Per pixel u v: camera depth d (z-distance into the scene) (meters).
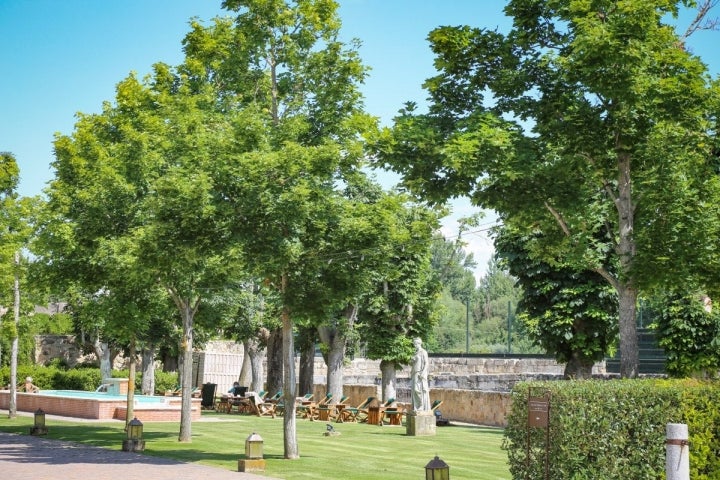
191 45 23.59
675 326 31.19
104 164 23.77
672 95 15.48
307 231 19.36
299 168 18.67
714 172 17.22
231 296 28.20
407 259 38.94
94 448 21.81
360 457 20.61
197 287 23.56
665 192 16.55
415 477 16.78
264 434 27.12
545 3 17.41
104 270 23.91
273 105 21.72
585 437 12.64
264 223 18.67
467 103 17.72
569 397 12.76
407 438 26.94
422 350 29.03
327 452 21.83
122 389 40.72
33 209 32.66
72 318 55.78
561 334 33.03
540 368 51.38
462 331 111.50
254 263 19.12
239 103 22.64
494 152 15.59
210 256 20.69
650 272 16.27
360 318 40.47
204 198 18.44
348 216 19.69
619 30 15.15
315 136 20.69
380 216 19.59
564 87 16.91
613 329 33.31
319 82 21.05
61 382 53.56
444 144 16.34
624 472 12.66
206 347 59.88
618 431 12.77
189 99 22.72
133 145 23.58
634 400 12.86
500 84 17.25
